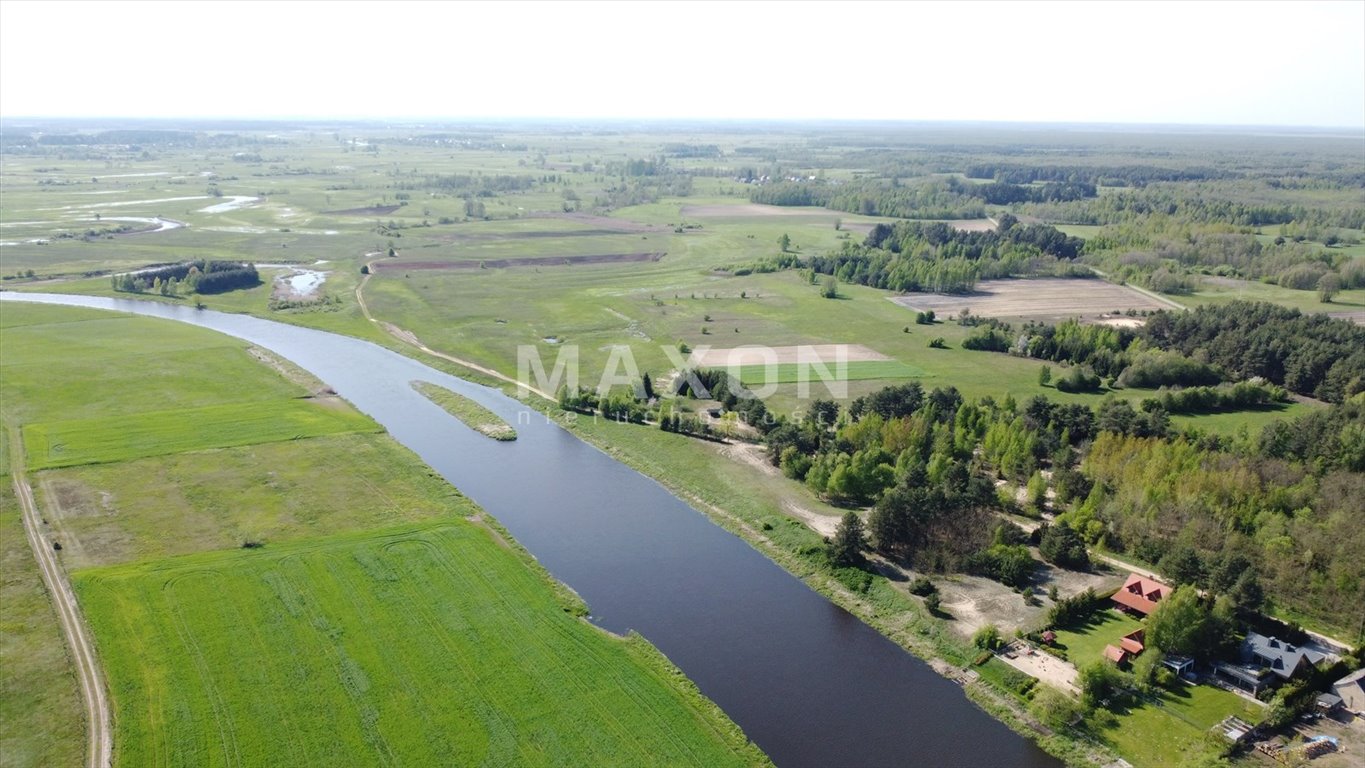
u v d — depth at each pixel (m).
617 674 71.56
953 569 88.75
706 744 64.31
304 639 73.88
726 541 96.31
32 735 62.19
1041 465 112.31
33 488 100.81
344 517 96.44
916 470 99.38
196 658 70.94
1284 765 63.41
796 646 77.38
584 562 90.75
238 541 89.94
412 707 66.31
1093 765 63.78
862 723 67.88
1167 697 70.69
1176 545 89.38
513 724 65.06
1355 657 74.44
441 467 113.88
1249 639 74.94
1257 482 97.56
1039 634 78.00
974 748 65.56
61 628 74.56
